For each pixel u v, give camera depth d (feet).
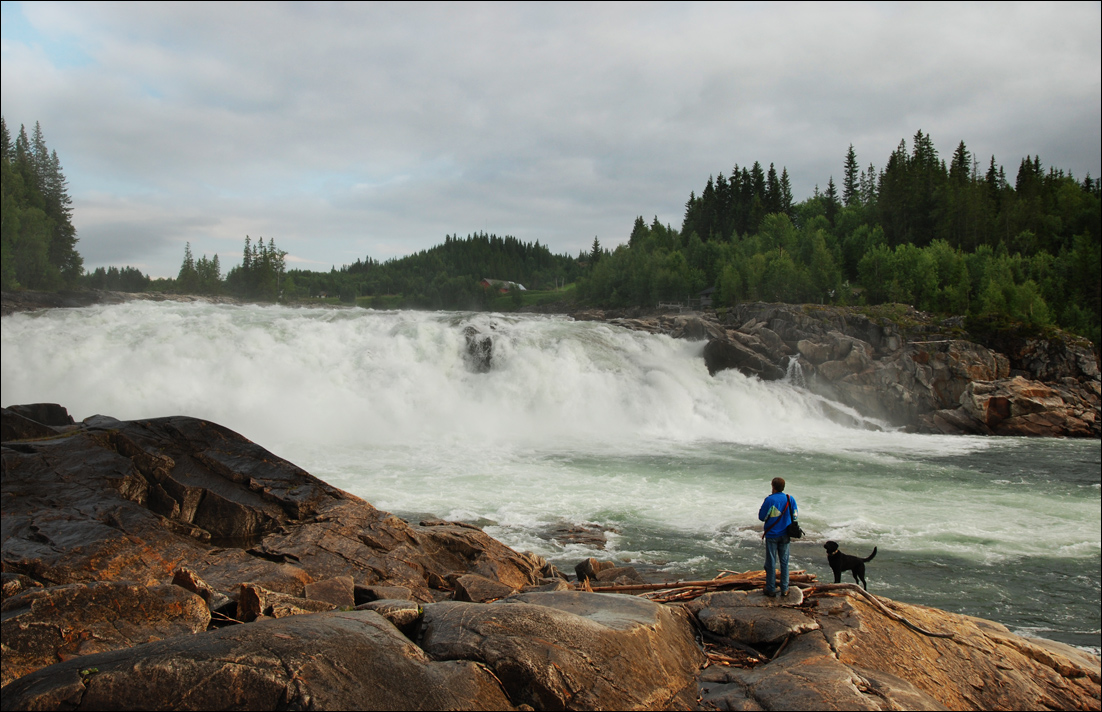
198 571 38.86
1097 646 45.62
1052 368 167.63
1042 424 152.35
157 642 18.85
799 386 161.07
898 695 23.24
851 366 160.97
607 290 384.88
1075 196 370.73
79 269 288.10
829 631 27.96
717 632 28.63
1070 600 53.52
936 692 27.12
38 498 42.29
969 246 344.49
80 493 43.21
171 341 121.08
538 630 22.26
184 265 381.40
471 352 135.23
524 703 19.93
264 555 42.01
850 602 30.60
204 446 49.93
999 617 50.31
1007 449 126.93
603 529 65.26
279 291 401.90
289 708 16.74
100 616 26.50
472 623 22.49
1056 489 90.68
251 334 127.65
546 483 82.33
